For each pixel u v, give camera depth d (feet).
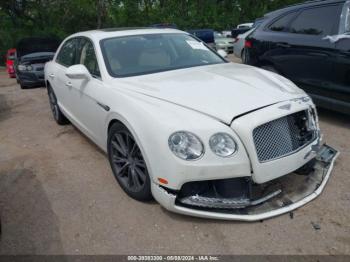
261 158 8.76
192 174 8.46
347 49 14.38
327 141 14.34
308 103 10.21
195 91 10.05
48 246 9.05
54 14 79.00
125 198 10.91
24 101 26.03
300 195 10.00
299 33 16.98
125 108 10.11
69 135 17.17
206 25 107.76
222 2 125.18
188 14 110.52
